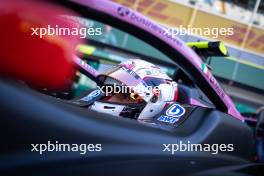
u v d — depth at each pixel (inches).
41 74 23.3
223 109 52.0
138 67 82.9
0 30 21.8
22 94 27.2
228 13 361.1
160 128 40.2
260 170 42.9
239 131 45.9
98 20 30.9
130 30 34.0
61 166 28.2
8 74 24.3
